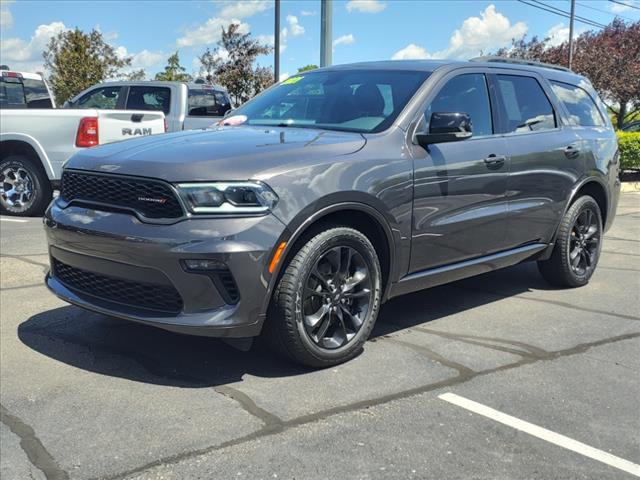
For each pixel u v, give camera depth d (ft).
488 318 16.06
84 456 9.11
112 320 14.75
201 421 10.16
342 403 10.89
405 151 13.28
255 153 11.51
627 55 91.50
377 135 13.25
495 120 15.94
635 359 13.39
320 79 16.43
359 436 9.80
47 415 10.28
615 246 27.12
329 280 12.09
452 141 13.64
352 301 12.66
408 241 13.37
